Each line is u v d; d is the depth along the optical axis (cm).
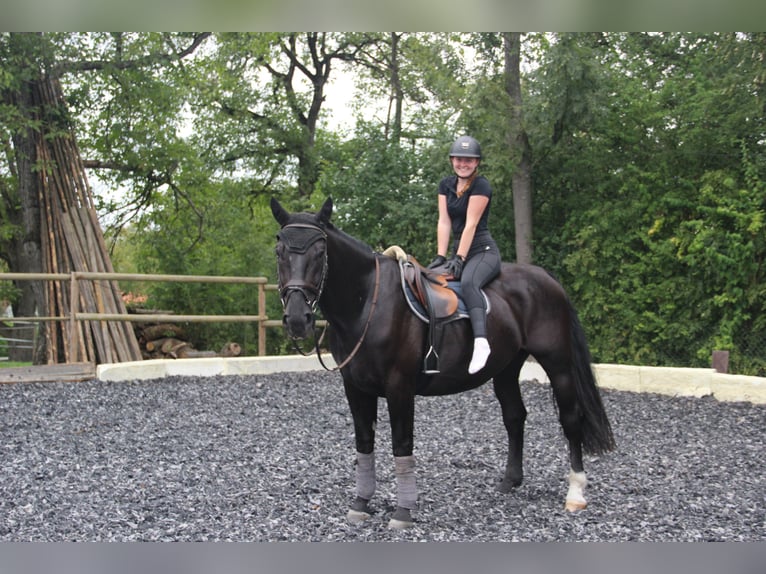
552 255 1545
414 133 1909
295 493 586
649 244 1362
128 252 2095
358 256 493
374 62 2420
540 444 773
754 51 1293
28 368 1094
